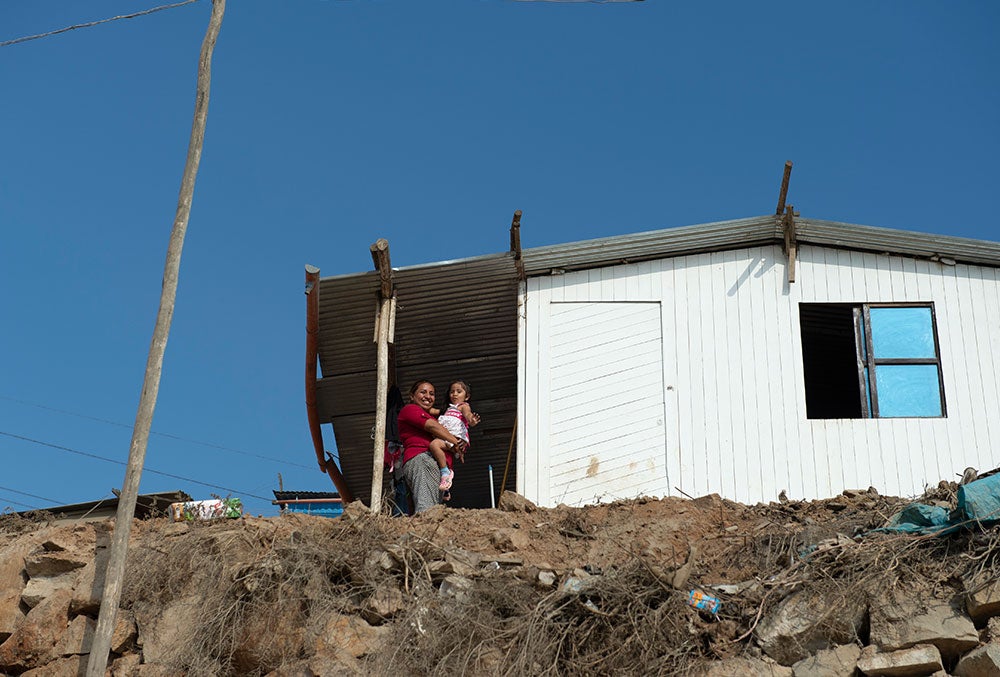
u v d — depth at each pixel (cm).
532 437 1360
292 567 1084
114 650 1085
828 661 970
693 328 1377
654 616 1008
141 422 1119
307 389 1522
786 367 1347
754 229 1397
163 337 1145
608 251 1405
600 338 1389
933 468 1291
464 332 1477
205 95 1248
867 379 1341
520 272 1409
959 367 1336
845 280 1380
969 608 966
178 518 1177
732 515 1164
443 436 1291
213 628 1066
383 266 1378
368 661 1025
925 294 1370
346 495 1716
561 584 1047
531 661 998
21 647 1117
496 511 1186
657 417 1346
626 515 1172
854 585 995
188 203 1202
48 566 1177
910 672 952
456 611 1039
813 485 1295
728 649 999
